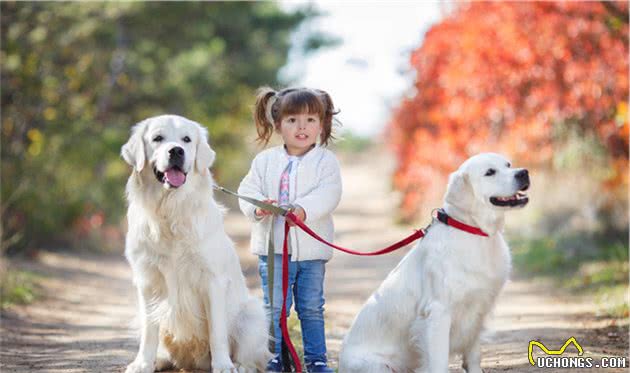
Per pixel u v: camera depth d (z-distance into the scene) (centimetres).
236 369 625
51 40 1867
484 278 577
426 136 1861
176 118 630
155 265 618
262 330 652
